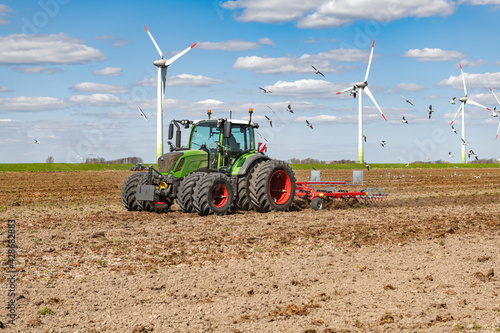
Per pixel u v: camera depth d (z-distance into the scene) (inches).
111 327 251.1
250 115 667.4
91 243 441.7
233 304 285.9
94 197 878.4
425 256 404.2
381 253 416.8
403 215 636.7
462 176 1657.2
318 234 496.1
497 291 308.0
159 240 457.1
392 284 325.1
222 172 639.1
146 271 354.3
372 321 258.5
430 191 1037.2
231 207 639.8
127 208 657.0
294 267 367.9
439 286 319.6
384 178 1537.9
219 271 354.9
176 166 610.9
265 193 638.5
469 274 347.9
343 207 712.4
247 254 408.2
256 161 674.2
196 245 437.7
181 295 302.0
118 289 313.1
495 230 526.9
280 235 484.7
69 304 285.1
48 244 436.8
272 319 262.2
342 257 401.7
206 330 247.4
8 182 1259.8
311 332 242.8
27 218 593.3
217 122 624.1
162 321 259.3
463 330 244.8
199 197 591.5
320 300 293.1
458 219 603.2
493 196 920.9
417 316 265.3
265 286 321.1
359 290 312.5
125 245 433.7
